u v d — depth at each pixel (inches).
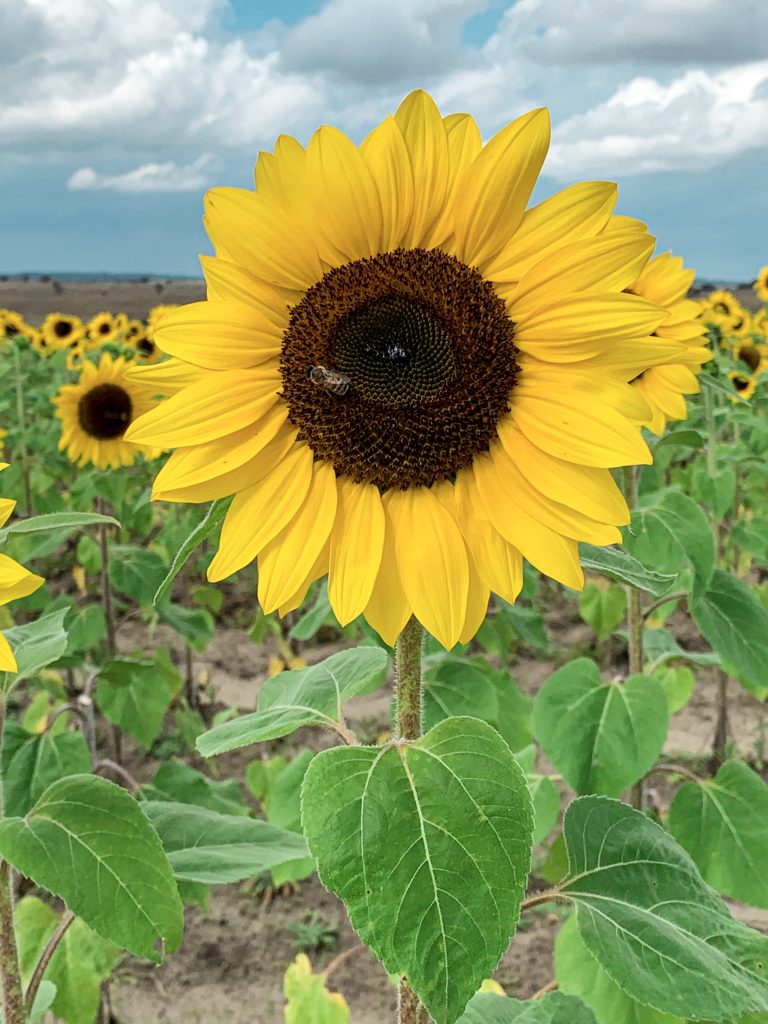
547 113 11.9
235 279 12.7
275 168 12.4
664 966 11.5
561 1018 14.2
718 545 30.2
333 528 12.0
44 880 12.1
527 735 24.5
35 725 29.6
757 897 19.5
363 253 12.7
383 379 12.1
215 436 12.1
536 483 11.7
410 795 9.5
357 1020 26.3
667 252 22.5
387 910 9.0
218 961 28.7
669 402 22.0
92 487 41.6
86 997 19.5
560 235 12.2
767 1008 11.0
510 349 12.1
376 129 12.5
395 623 11.8
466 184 12.2
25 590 12.1
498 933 9.0
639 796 21.9
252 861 15.1
